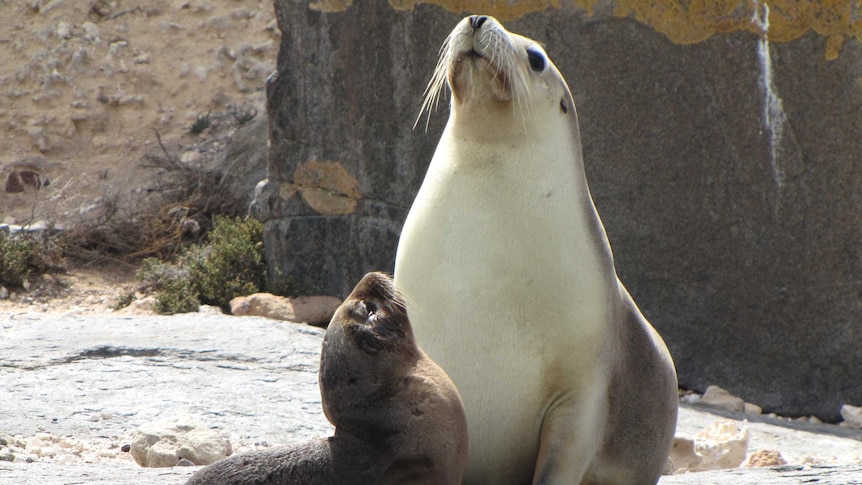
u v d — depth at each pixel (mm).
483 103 17844
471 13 42188
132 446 23516
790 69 36188
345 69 45688
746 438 26344
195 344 33438
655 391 19359
